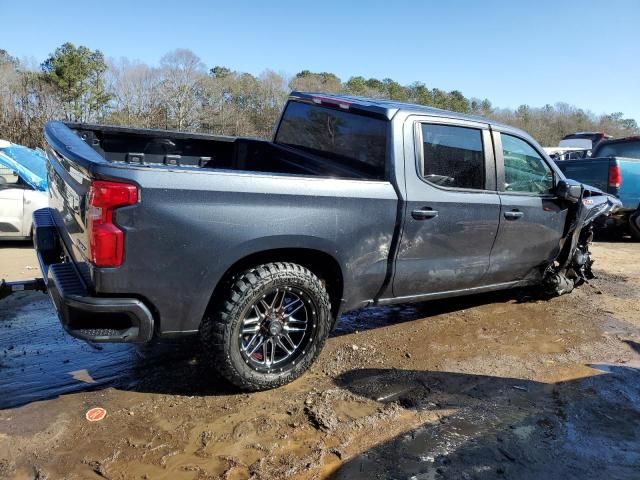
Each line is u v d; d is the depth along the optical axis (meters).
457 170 4.17
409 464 2.77
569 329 4.92
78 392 3.32
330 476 2.64
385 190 3.69
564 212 5.14
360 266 3.65
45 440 2.79
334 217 3.42
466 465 2.78
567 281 5.65
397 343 4.40
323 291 3.47
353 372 3.80
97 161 2.81
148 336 2.98
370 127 3.97
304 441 2.92
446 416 3.27
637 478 2.76
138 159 4.70
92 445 2.78
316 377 3.69
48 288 3.33
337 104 4.30
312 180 3.34
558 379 3.88
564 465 2.83
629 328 5.03
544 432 3.15
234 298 3.13
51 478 2.52
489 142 4.41
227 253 3.04
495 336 4.67
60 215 3.64
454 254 4.23
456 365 4.03
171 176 2.86
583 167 9.89
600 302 5.80
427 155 3.97
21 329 4.29
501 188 4.50
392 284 3.91
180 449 2.79
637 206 9.73
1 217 7.14
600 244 9.99
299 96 4.90
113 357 3.84
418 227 3.88
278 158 4.98
